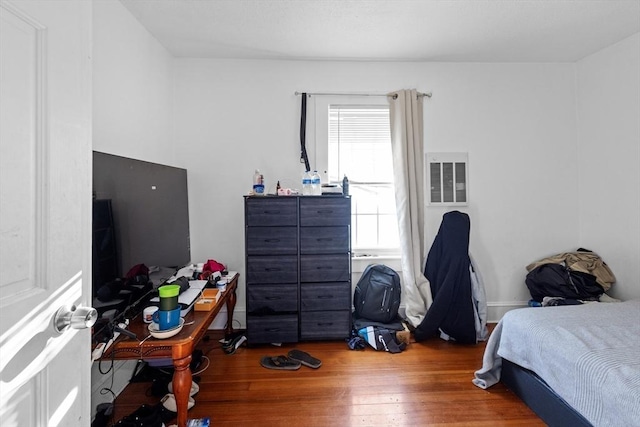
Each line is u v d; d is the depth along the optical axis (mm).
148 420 1430
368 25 2221
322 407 1729
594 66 2701
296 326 2391
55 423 695
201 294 1904
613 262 2588
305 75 2775
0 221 567
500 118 2867
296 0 1937
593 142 2738
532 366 1607
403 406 1736
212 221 2744
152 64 2312
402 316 2777
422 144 2822
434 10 2051
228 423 1606
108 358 1335
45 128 667
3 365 570
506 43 2504
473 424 1598
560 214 2896
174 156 2689
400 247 2734
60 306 709
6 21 578
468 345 2447
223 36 2350
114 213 1423
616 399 1156
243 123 2746
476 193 2871
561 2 1979
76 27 770
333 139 2850
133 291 1590
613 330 1531
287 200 2375
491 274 2893
